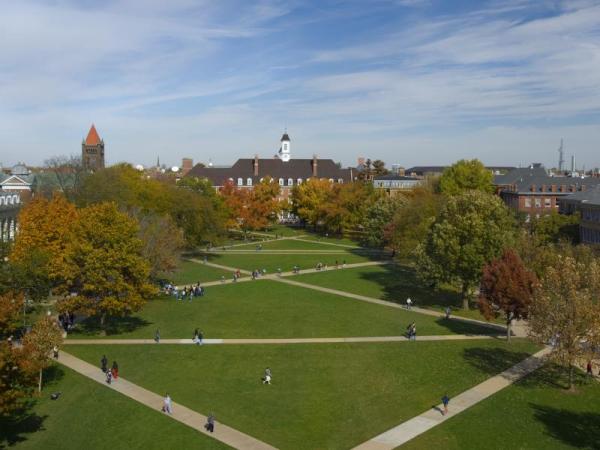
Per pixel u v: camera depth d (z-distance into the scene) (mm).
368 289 86375
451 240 69750
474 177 133125
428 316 70250
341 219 147500
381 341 59219
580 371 50375
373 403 42875
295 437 37188
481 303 60312
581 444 36781
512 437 37500
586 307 43969
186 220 104625
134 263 59656
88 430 38250
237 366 50969
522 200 134875
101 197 95375
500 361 52875
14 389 36781
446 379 48000
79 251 59438
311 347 56812
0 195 97562
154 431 37906
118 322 66375
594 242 92812
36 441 36812
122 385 46094
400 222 100812
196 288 81438
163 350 55562
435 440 36844
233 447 35719
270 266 107438
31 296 61562
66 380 47062
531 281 58969
